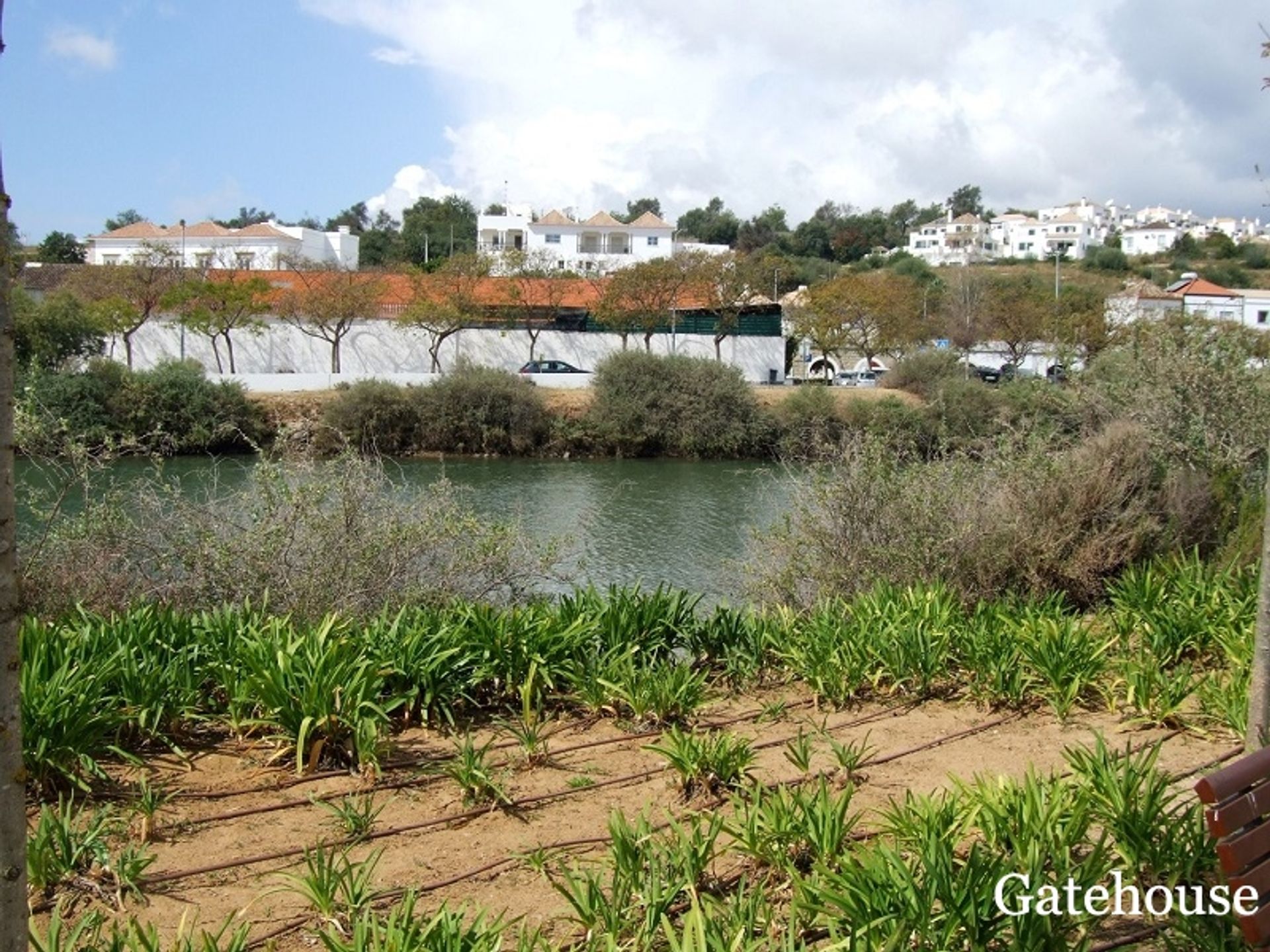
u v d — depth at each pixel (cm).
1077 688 704
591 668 722
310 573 873
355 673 614
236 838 500
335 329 5041
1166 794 561
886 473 1098
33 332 3778
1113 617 884
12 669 242
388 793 560
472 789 547
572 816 534
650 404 4119
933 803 486
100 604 834
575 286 5831
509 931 414
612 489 2939
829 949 365
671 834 504
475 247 10531
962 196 17550
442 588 921
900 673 752
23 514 1045
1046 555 1026
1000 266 11375
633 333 5516
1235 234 16638
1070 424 1402
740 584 1202
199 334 4859
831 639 784
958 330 5594
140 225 9556
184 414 3431
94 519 873
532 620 755
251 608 781
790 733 682
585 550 1598
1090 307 5212
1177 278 9306
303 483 922
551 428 4128
